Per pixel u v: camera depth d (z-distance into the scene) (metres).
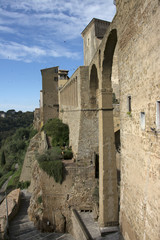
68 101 33.88
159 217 6.54
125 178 10.09
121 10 9.99
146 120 7.50
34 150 47.22
